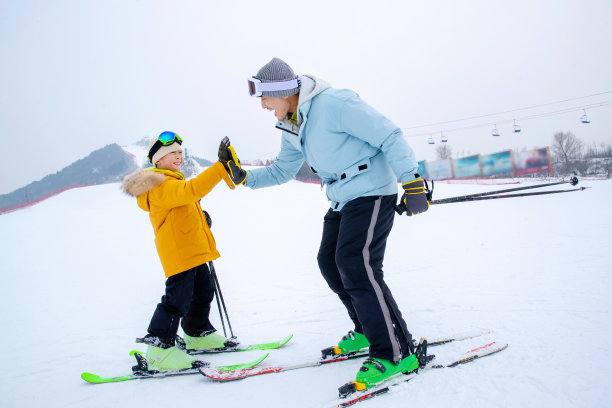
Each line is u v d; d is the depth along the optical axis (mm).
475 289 3334
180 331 3174
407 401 1559
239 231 10477
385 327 1758
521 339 2074
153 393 1893
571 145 44469
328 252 2082
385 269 4789
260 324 3035
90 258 8125
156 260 7395
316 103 1855
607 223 6816
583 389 1503
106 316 3789
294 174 2547
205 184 2082
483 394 1541
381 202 1849
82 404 1838
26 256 8906
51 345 2943
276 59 1980
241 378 1962
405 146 1757
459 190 20188
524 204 12289
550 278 3432
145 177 2135
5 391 2102
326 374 1936
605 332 2062
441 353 1986
